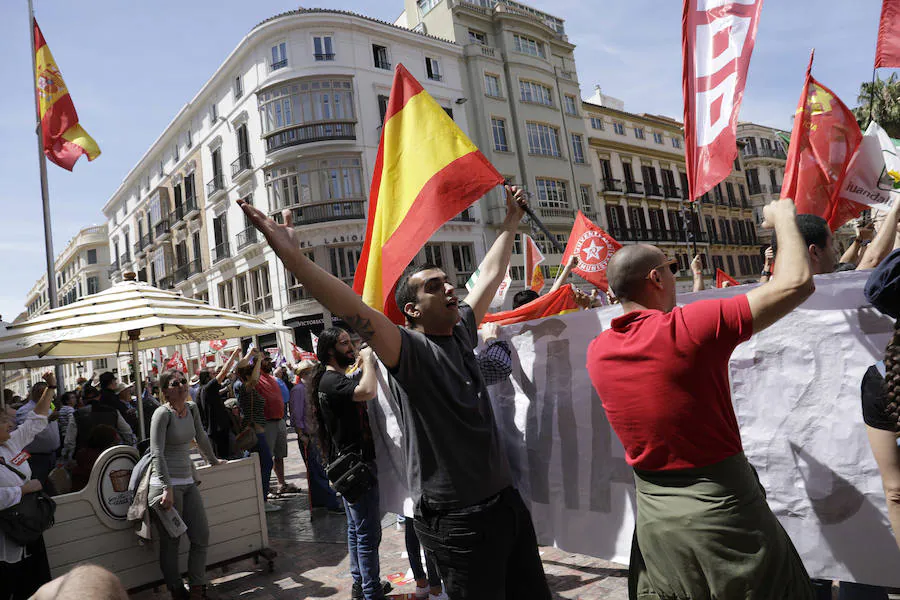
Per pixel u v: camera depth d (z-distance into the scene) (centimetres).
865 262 245
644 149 3928
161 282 3775
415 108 303
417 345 208
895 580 202
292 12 2545
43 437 769
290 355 2562
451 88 2900
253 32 2606
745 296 154
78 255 5241
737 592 151
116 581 81
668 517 161
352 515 379
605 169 3634
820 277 220
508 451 321
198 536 446
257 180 2702
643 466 169
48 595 79
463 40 3042
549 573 395
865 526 209
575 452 291
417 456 218
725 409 161
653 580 171
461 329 239
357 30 2627
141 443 525
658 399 161
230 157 2903
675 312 164
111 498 464
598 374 180
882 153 320
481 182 284
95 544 454
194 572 443
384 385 380
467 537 208
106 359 4503
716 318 154
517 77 3153
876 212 326
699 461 158
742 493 157
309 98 2530
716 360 157
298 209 2514
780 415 227
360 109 2578
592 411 285
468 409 212
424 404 207
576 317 292
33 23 1223
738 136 4828
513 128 3100
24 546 391
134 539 469
